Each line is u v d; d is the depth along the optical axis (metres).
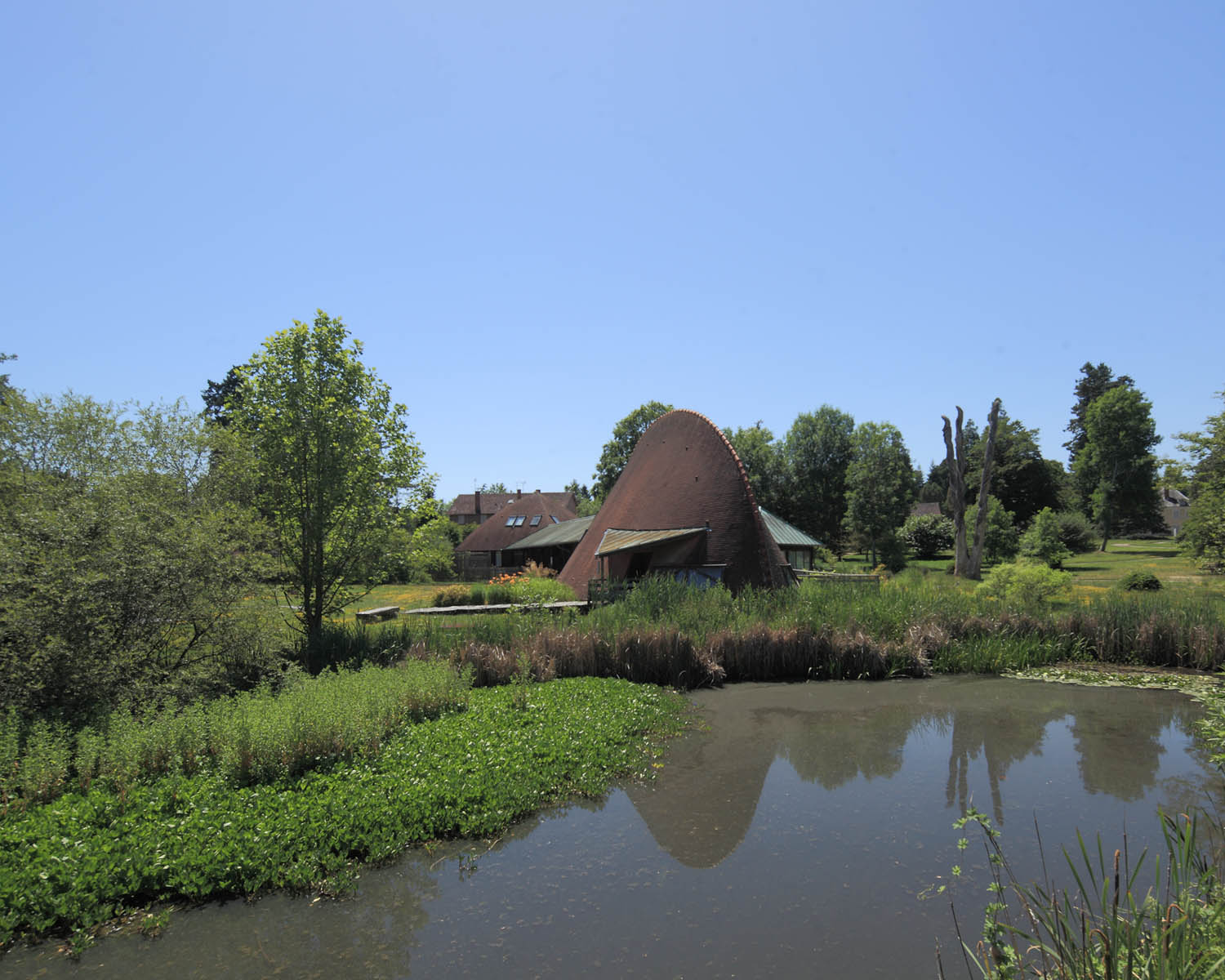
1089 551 54.25
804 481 56.38
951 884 6.42
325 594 16.36
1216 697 11.44
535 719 10.91
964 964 5.18
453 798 7.86
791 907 6.06
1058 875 6.54
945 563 56.06
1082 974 3.83
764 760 10.13
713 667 15.00
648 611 17.22
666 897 6.26
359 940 5.63
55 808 7.10
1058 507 64.62
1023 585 23.02
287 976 5.20
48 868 6.06
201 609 10.93
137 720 9.27
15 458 11.42
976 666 16.56
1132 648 17.47
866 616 17.38
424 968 5.25
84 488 11.30
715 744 10.90
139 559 10.20
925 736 11.36
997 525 45.06
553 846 7.29
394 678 11.44
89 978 5.19
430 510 17.45
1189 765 9.86
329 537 16.08
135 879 6.14
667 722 11.69
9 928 5.54
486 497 86.62
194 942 5.61
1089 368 74.81
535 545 40.44
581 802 8.47
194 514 11.87
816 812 8.20
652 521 24.33
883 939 5.55
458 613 20.08
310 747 8.57
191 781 7.90
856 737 11.30
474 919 5.93
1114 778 9.31
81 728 8.90
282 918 5.95
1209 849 6.90
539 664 14.24
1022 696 14.22
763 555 21.98
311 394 15.70
